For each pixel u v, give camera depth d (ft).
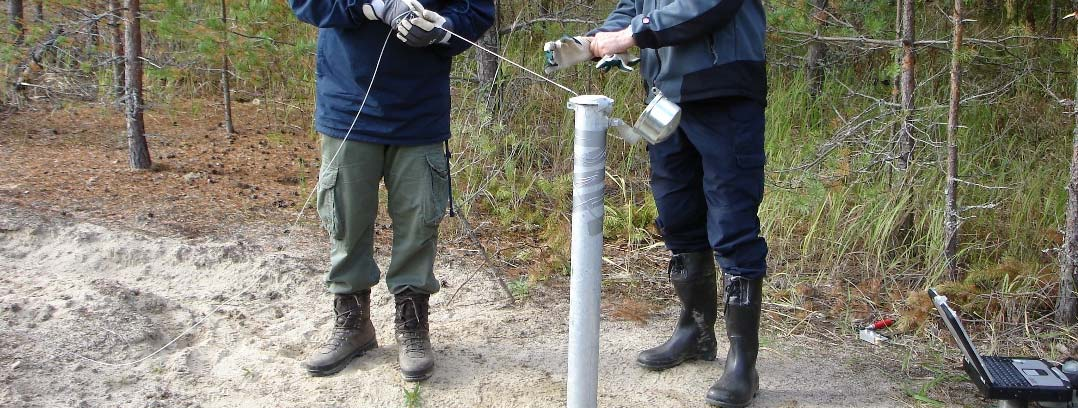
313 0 9.15
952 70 13.03
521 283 13.57
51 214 15.28
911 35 14.25
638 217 16.22
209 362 10.68
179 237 14.69
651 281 13.96
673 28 8.42
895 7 17.26
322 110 9.71
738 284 9.61
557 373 10.57
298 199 17.35
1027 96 17.95
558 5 20.03
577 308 8.23
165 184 17.94
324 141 9.82
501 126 16.40
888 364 11.23
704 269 10.39
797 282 13.66
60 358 10.34
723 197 9.29
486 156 16.76
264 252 14.07
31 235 14.28
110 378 10.08
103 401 9.62
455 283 13.51
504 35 18.94
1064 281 12.27
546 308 12.72
